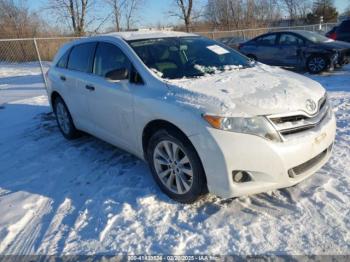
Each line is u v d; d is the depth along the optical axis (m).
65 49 5.29
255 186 2.82
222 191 2.84
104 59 4.20
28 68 17.91
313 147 2.96
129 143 3.84
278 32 11.45
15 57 20.00
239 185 2.82
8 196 3.69
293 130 2.88
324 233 2.70
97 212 3.21
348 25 13.17
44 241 2.87
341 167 3.70
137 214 3.13
